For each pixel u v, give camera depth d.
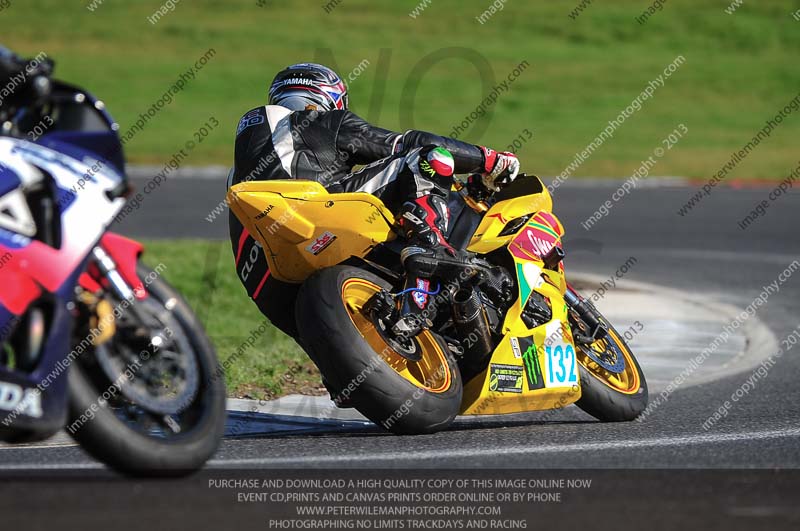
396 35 150.62
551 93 123.62
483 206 21.42
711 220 58.97
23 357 13.44
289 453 17.52
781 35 156.38
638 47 151.12
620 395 21.58
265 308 20.31
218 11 157.12
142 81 120.81
